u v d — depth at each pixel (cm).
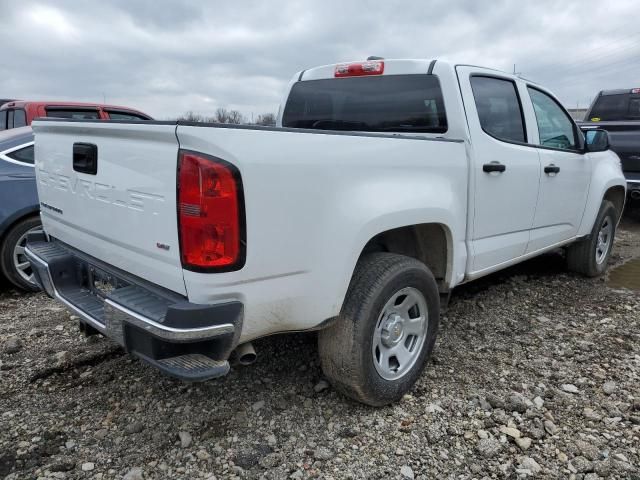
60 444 264
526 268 570
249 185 215
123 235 249
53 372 333
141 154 229
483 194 354
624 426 281
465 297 473
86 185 271
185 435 270
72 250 306
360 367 270
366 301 268
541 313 441
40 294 484
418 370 309
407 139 293
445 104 346
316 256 244
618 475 245
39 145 322
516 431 275
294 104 441
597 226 520
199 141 207
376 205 265
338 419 286
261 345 370
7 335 387
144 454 258
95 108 809
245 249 218
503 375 334
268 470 248
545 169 418
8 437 268
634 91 1036
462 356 359
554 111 460
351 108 400
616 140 840
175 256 221
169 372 215
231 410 293
